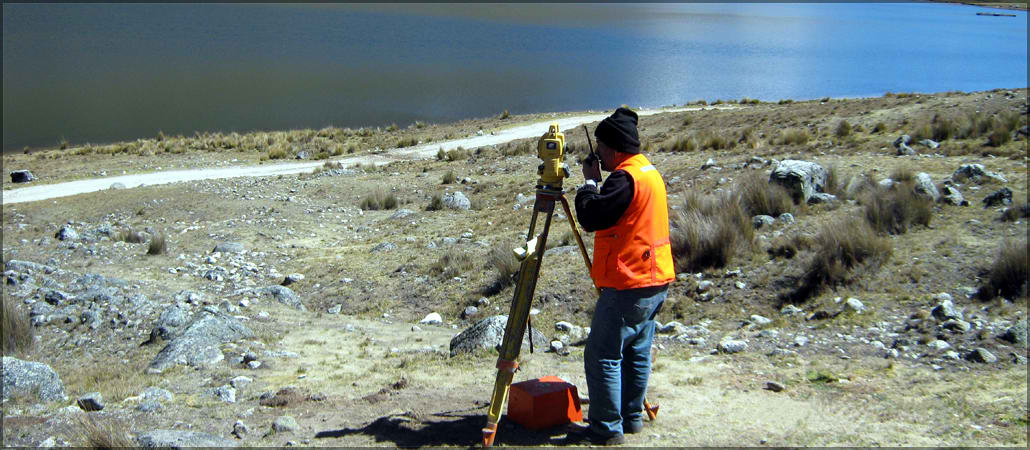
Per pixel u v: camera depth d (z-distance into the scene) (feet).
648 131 100.27
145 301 36.37
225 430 16.75
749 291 28.35
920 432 14.48
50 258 50.65
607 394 13.79
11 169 107.65
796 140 67.87
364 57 339.57
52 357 29.40
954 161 45.83
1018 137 52.49
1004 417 15.21
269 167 105.81
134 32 432.66
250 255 50.31
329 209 68.74
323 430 16.19
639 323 13.60
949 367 19.43
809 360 20.88
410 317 34.19
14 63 280.31
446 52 371.15
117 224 66.74
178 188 83.46
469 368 22.36
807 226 33.91
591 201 12.91
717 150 70.85
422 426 15.94
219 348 27.14
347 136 138.41
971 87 226.99
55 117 176.65
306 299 39.01
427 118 183.11
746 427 15.01
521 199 61.93
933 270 26.99
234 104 203.41
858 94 215.51
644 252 13.23
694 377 19.39
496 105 207.31
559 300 31.45
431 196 71.20
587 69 304.71
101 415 18.34
